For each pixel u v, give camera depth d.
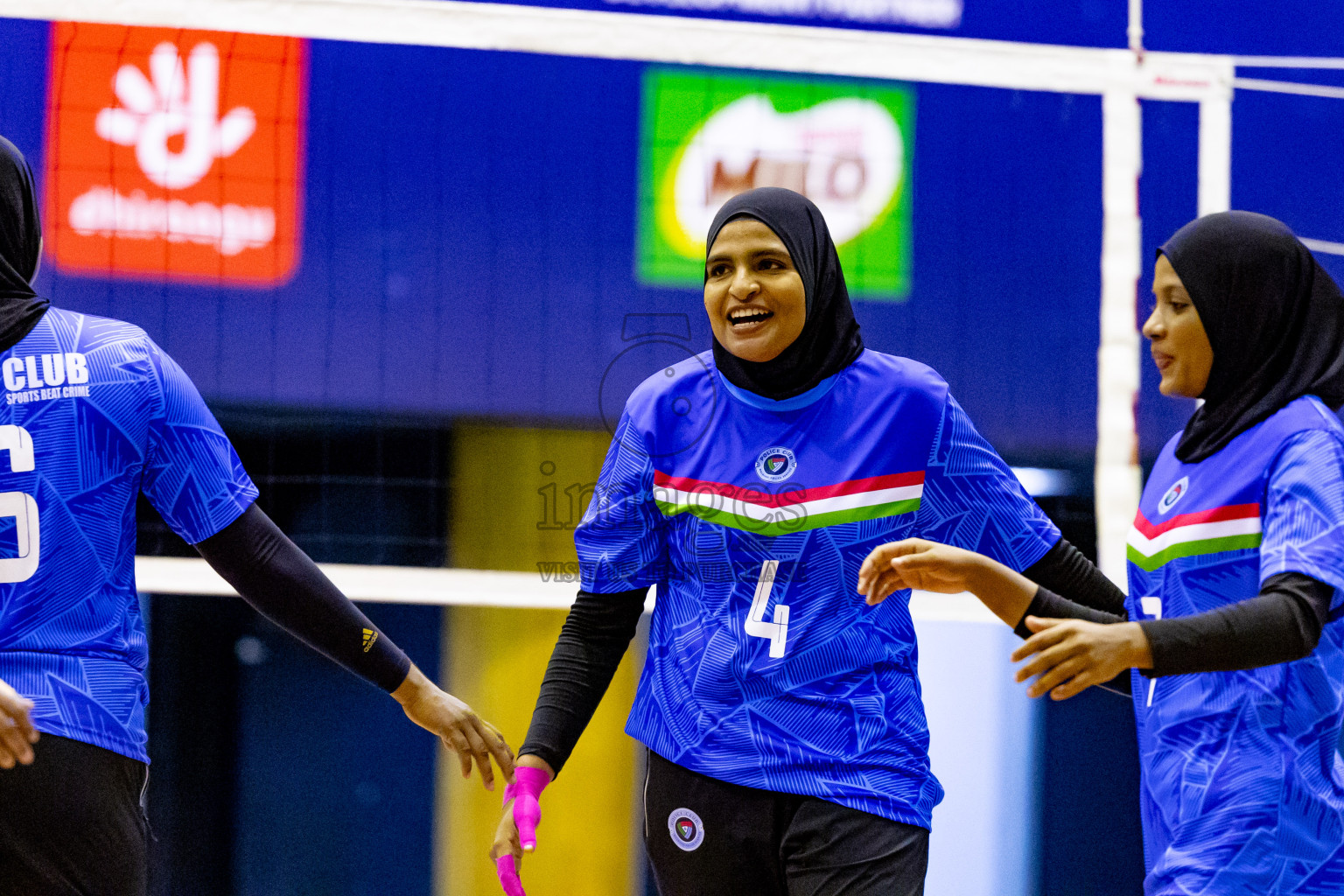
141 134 9.41
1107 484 9.64
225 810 8.69
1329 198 9.84
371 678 4.98
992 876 8.82
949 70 9.73
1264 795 4.12
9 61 9.34
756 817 4.73
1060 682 3.86
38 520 4.10
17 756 3.79
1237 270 4.41
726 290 4.93
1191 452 4.58
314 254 9.51
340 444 9.46
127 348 4.41
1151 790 4.48
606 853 8.69
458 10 9.51
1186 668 3.81
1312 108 9.88
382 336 9.53
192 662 8.73
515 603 9.06
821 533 4.82
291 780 8.73
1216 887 4.11
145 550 9.02
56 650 4.10
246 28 9.44
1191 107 9.84
